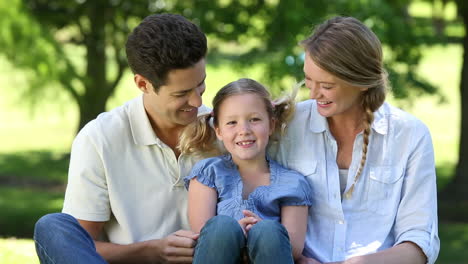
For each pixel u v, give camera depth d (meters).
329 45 3.26
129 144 3.56
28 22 13.84
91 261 3.02
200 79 3.34
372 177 3.50
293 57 9.96
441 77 24.94
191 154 3.60
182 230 3.39
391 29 10.40
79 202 3.50
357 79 3.29
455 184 13.23
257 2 11.56
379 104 3.44
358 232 3.50
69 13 14.56
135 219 3.56
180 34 3.25
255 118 3.45
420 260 3.35
